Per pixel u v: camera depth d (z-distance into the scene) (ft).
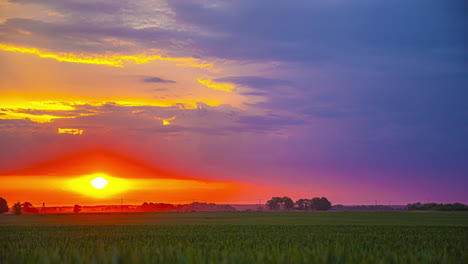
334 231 193.36
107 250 93.15
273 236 157.89
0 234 182.09
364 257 74.64
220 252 87.35
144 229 221.05
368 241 128.47
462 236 156.35
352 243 115.85
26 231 208.13
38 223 346.33
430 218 416.26
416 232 182.80
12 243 125.59
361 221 348.79
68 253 85.05
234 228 227.40
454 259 77.41
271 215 570.46
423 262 72.43
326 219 407.44
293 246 104.88
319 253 78.69
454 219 388.78
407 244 116.37
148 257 70.85
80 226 260.83
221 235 165.07
